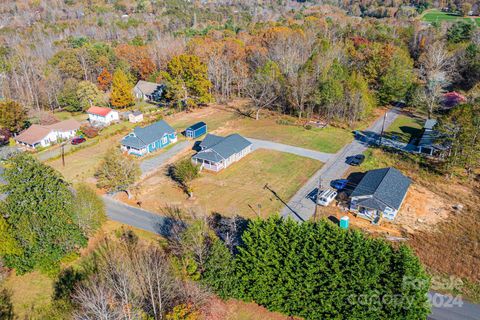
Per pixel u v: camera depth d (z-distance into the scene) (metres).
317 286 27.78
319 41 100.25
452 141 50.28
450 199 45.41
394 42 103.94
